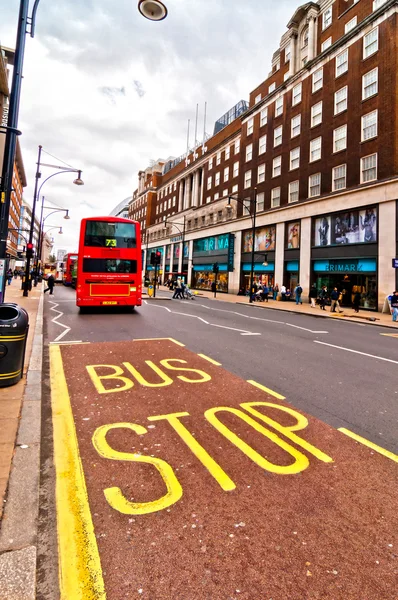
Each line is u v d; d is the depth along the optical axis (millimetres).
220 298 30953
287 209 29125
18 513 2326
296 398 5051
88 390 5074
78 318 13180
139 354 7465
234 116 47406
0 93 19641
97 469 3002
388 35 21234
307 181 27562
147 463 3131
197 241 48062
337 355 8180
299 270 27422
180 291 28531
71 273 38062
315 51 28141
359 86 23203
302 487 2854
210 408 4520
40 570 1954
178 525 2348
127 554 2078
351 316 18234
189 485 2818
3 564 1906
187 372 6180
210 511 2506
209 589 1857
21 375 5191
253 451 3432
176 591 1838
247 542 2213
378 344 10109
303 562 2062
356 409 4684
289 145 30000
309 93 27875
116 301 14906
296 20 30141
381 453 3484
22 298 19406
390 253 20203
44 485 2771
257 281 33656
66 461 3117
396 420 4348
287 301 28469
